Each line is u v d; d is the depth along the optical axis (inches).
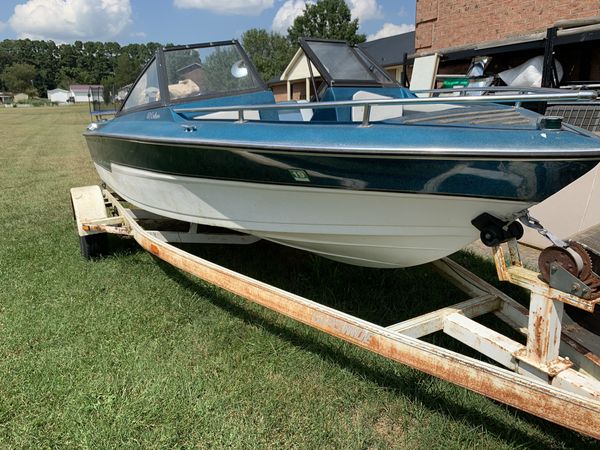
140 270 139.6
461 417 81.4
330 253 106.7
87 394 85.1
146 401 83.1
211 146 95.7
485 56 273.1
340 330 82.0
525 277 74.6
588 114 165.2
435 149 75.2
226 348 100.8
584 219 141.6
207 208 111.6
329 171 86.0
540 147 72.0
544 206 151.0
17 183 288.2
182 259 106.8
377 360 96.5
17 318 111.0
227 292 126.0
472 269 141.4
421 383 89.5
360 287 128.6
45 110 1867.6
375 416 82.2
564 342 80.8
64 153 461.7
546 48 215.3
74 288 127.6
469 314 91.5
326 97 113.5
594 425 58.5
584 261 68.1
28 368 92.2
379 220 90.2
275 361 96.3
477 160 74.4
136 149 117.3
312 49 119.6
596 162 73.4
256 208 102.4
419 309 117.4
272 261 147.0
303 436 76.9
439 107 114.7
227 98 135.0
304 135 87.3
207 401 83.7
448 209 83.2
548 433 77.9
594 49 250.1
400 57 830.5
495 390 66.7
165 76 132.4
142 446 74.2
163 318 112.3
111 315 113.2
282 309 89.4
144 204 133.8
